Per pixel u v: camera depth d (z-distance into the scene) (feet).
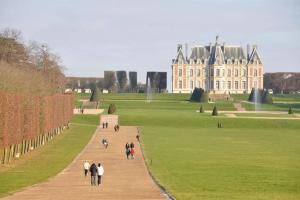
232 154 479.00
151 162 416.46
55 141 597.11
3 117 399.03
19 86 571.28
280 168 387.14
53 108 633.61
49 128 597.52
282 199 258.37
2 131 399.85
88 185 306.55
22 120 456.45
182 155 469.98
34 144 530.68
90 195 266.36
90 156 468.34
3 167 391.86
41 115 556.10
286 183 315.99
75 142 587.68
